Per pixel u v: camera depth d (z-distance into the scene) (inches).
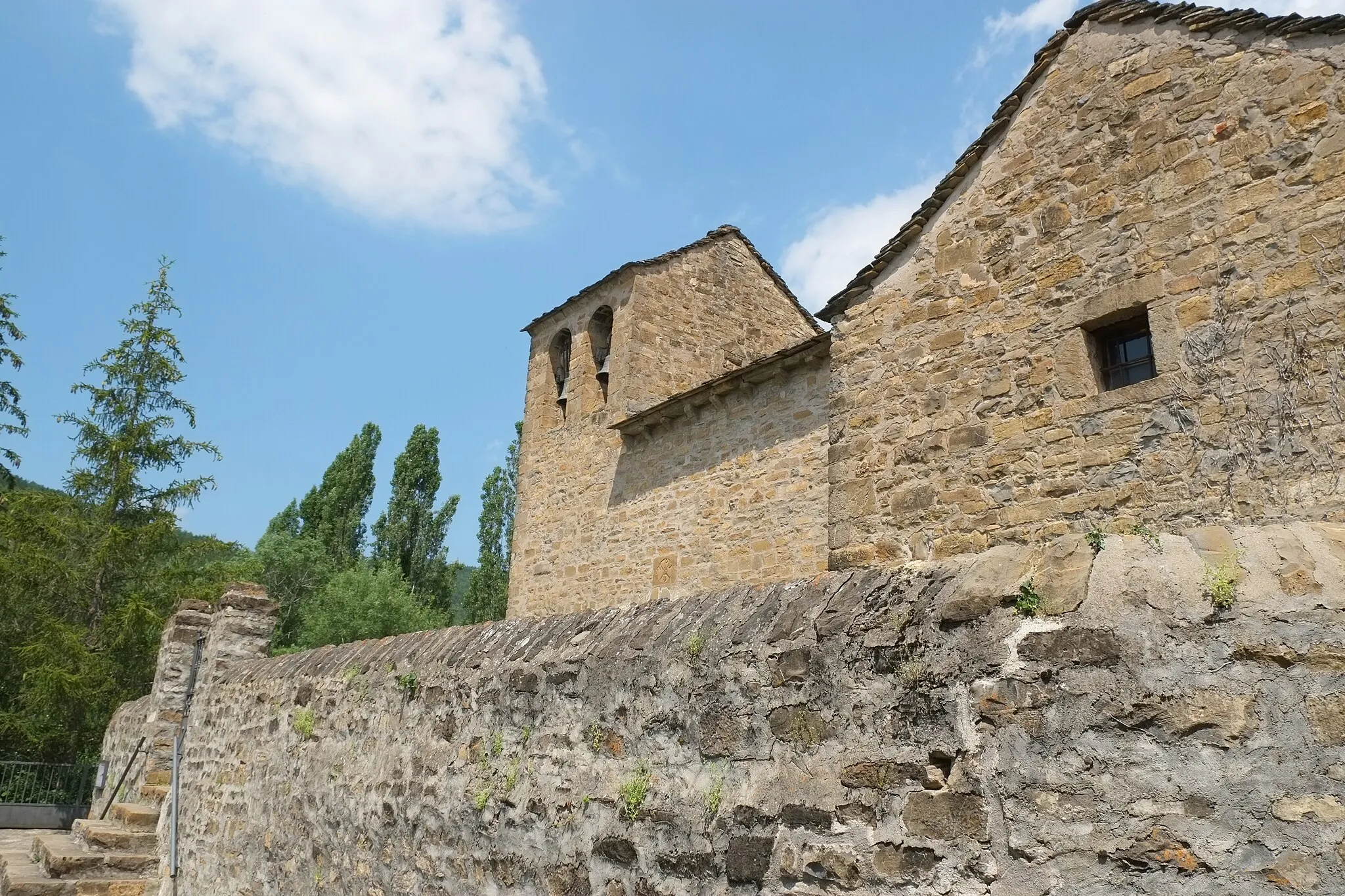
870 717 129.0
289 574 1492.4
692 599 177.9
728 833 141.4
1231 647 103.5
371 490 1743.4
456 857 199.8
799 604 149.7
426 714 229.1
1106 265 265.7
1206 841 98.5
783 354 468.8
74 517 790.5
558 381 709.9
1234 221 245.3
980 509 272.7
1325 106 236.7
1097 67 283.0
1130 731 106.0
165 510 852.6
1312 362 224.4
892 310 311.3
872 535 295.7
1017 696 114.3
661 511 549.3
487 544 1428.4
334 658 301.1
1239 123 250.5
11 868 404.8
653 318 647.8
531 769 186.2
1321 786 94.9
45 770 593.0
